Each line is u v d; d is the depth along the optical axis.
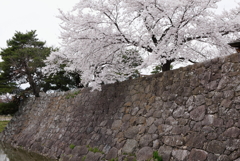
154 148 4.89
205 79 4.44
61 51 7.18
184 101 4.75
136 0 5.63
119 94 7.02
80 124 8.02
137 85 6.43
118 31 6.28
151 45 6.07
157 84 5.70
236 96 3.77
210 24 5.61
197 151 4.01
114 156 5.66
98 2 5.95
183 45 5.83
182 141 4.38
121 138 5.90
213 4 5.36
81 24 6.00
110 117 6.84
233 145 3.51
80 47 6.43
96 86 6.93
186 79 4.89
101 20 6.17
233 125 3.65
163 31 6.43
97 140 6.64
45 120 10.68
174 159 4.35
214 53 6.68
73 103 9.38
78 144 7.23
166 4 5.40
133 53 7.94
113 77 8.21
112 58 7.38
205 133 4.03
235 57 3.98
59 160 7.34
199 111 4.32
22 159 8.02
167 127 4.87
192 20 5.68
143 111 5.75
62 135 8.48
